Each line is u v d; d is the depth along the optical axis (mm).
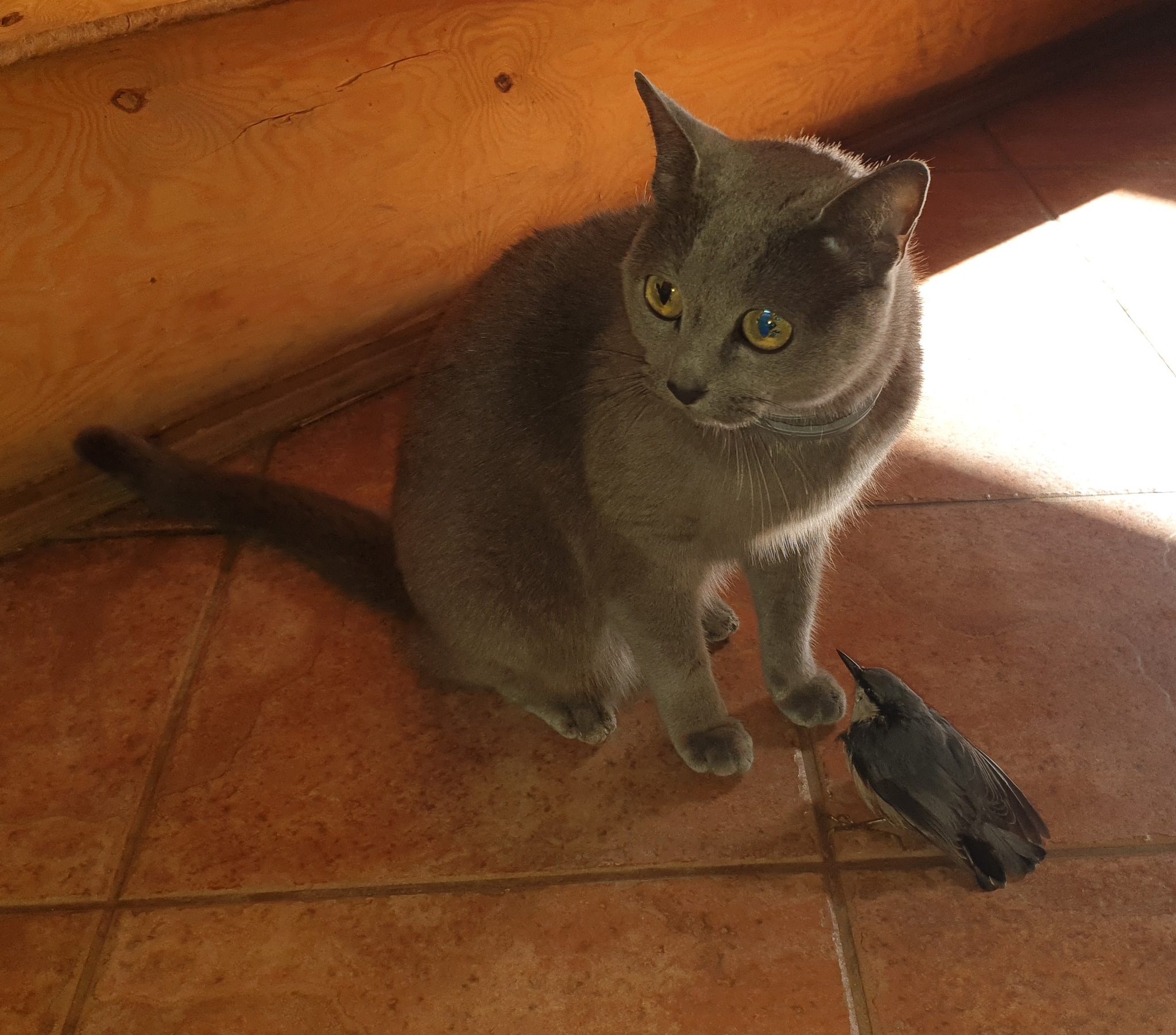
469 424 561
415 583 589
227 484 661
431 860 552
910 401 517
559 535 567
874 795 521
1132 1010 485
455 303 603
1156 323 866
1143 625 645
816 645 644
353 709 624
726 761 573
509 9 760
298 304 764
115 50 620
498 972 510
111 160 644
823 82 995
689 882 539
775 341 442
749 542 529
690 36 873
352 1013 498
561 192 859
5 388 664
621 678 637
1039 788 566
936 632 648
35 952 521
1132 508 717
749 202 435
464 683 630
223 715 621
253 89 677
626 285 478
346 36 699
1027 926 514
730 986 500
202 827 568
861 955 508
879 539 706
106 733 613
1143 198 1007
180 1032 494
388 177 758
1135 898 521
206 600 685
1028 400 801
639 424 494
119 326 691
